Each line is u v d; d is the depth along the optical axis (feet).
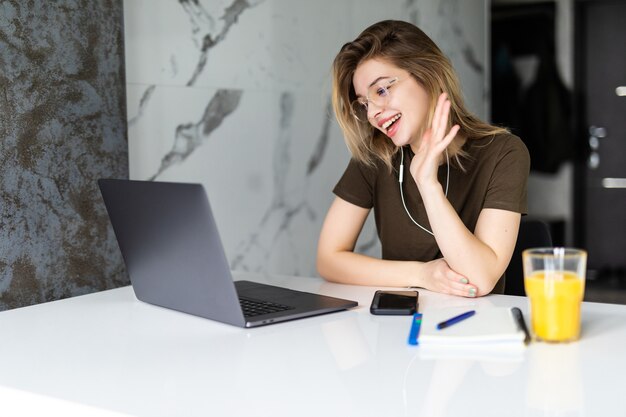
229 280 4.01
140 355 3.62
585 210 14.74
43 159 6.21
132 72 7.44
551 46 14.62
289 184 9.61
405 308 4.34
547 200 14.88
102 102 6.74
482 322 3.77
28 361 3.59
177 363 3.47
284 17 9.37
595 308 4.34
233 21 8.62
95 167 6.70
